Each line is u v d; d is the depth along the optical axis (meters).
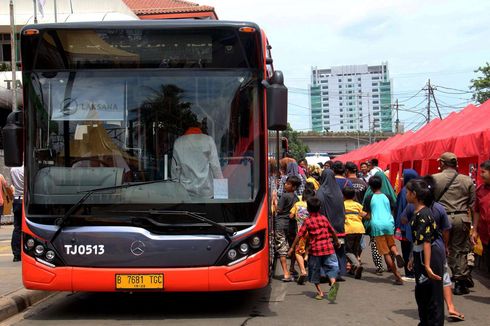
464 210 8.49
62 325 6.81
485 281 9.71
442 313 6.01
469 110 15.12
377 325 6.75
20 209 10.61
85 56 6.88
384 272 10.83
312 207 8.38
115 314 7.37
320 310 7.58
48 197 6.64
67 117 6.83
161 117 6.79
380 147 30.94
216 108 6.80
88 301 8.27
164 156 6.71
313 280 8.37
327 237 8.33
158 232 6.49
